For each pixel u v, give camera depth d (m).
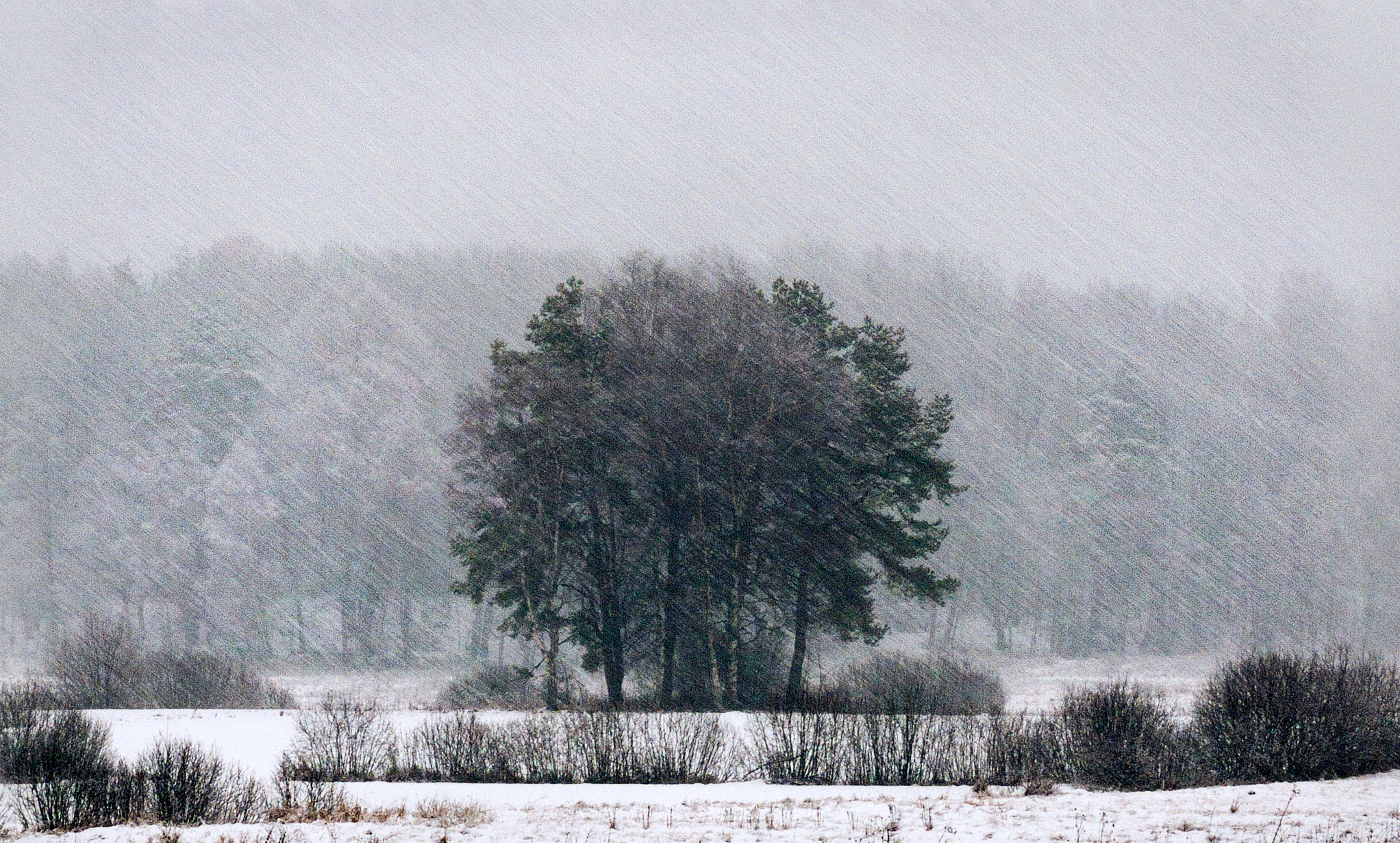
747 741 48.06
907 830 29.73
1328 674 43.81
